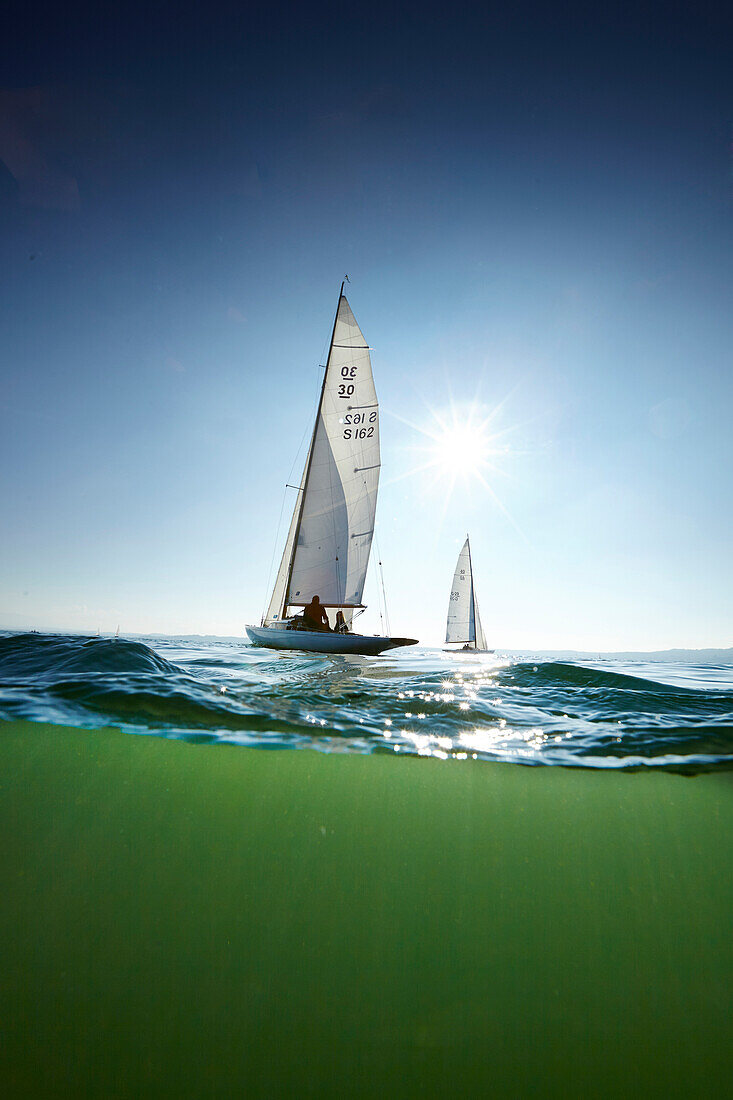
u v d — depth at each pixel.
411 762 2.23
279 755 2.25
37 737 2.28
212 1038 0.82
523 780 2.07
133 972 0.95
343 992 0.93
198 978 0.94
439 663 7.14
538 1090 0.75
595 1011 0.91
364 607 16.08
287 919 1.12
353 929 1.10
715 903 1.25
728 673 6.25
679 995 0.95
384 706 3.30
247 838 1.49
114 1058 0.77
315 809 1.71
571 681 4.46
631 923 1.16
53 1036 0.81
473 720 3.02
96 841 1.43
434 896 1.24
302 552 15.67
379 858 1.41
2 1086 0.72
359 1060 0.80
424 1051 0.81
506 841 1.54
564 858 1.45
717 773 2.20
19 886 1.20
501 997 0.93
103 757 2.09
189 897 1.19
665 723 3.03
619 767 2.25
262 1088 0.74
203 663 5.47
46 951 0.99
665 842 1.56
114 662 3.74
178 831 1.51
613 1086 0.76
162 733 2.46
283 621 12.92
